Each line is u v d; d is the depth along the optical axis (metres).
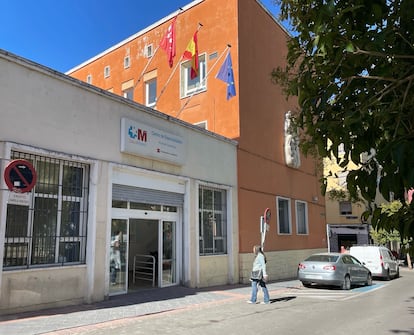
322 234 24.19
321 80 2.91
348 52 2.59
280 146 20.47
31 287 8.76
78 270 9.84
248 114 17.86
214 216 15.70
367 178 2.31
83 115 10.43
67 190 10.05
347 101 2.84
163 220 13.43
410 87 2.43
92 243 10.19
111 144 11.16
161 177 13.07
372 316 10.11
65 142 9.88
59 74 9.80
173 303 10.89
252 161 17.86
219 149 15.97
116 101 11.45
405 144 1.88
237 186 16.78
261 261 11.91
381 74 2.53
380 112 2.45
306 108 3.01
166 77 20.59
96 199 10.46
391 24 2.48
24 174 8.13
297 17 3.43
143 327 8.13
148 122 12.55
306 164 23.03
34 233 9.18
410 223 2.28
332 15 2.35
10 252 8.64
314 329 8.45
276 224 19.17
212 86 18.30
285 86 5.59
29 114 9.12
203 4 19.47
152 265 15.34
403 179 1.91
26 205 8.71
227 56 16.88
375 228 2.45
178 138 13.66
